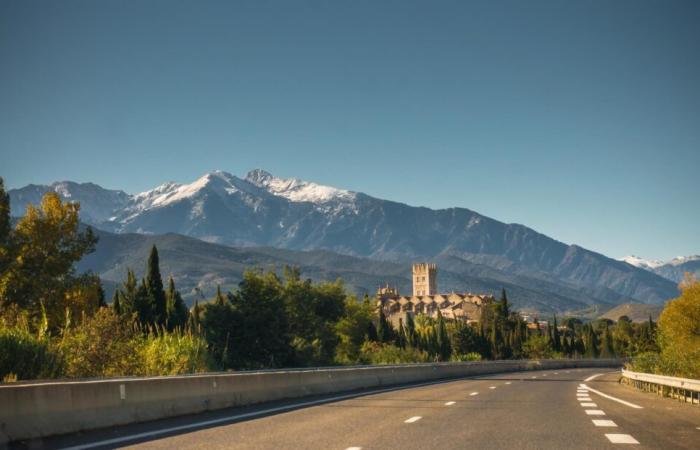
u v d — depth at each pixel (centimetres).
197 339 4091
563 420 1959
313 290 10412
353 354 10725
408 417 2044
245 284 7988
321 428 1748
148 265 7444
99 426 1692
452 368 6231
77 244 6569
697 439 1544
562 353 16688
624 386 4419
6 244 6250
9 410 1426
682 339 6378
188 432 1652
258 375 2681
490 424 1845
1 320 2650
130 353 3359
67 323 3322
